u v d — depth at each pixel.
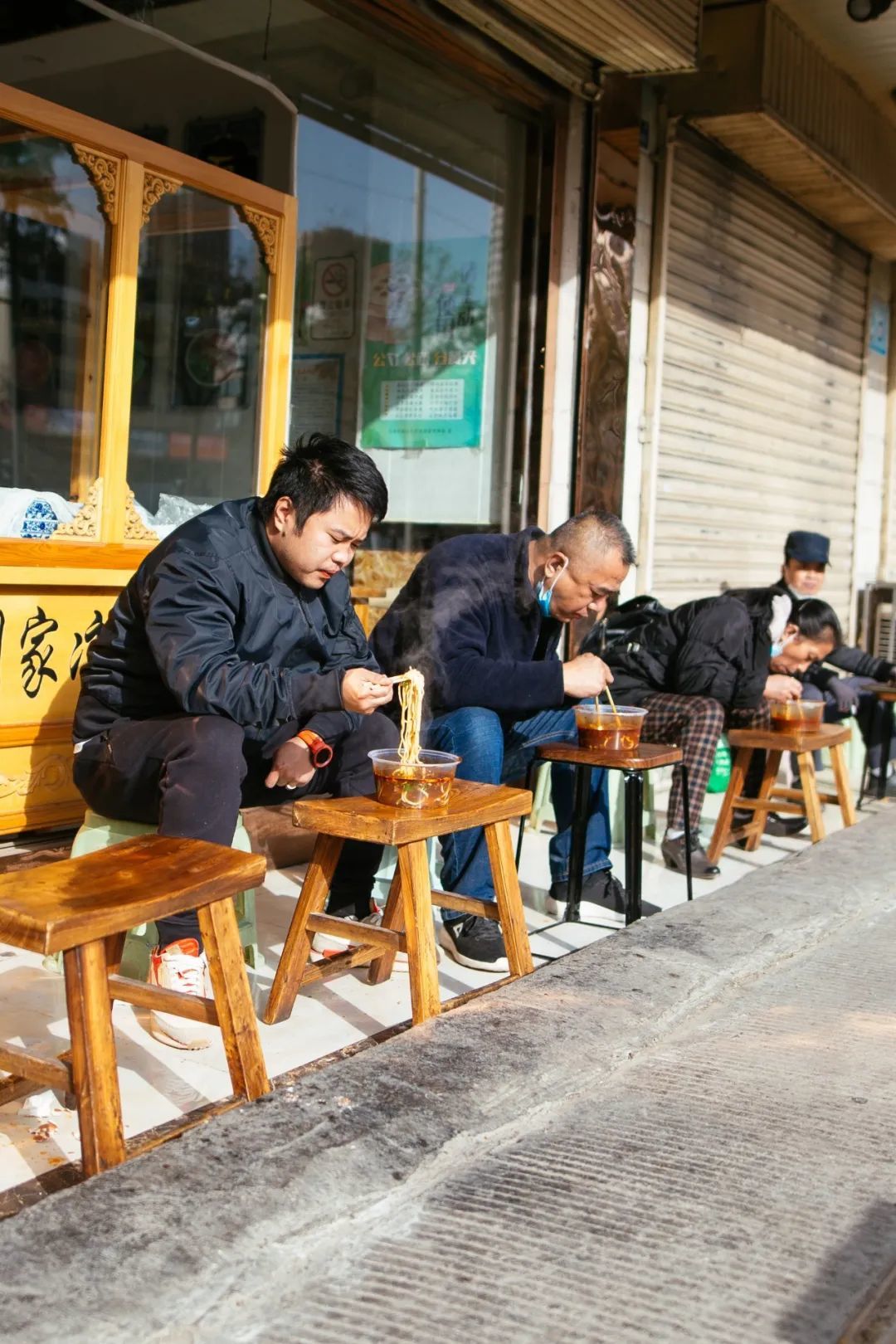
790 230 8.59
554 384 6.53
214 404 4.84
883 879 4.38
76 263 4.32
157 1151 2.19
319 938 3.55
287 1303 1.89
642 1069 2.84
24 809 4.25
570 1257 2.04
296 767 3.26
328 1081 2.51
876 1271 2.04
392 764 2.91
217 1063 2.88
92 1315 1.75
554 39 5.91
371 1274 1.97
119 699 3.31
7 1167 2.34
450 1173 2.30
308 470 3.28
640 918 4.01
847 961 3.68
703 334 7.59
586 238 6.45
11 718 4.18
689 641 5.17
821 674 6.46
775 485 8.79
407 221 6.00
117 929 2.14
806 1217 2.20
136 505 4.56
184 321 4.68
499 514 6.54
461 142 6.14
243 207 4.86
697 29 6.11
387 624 4.05
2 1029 2.95
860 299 9.93
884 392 10.60
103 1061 2.13
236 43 4.85
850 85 7.99
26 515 4.21
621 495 6.92
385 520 6.21
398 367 6.13
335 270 5.73
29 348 4.20
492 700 3.84
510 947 3.23
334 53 5.36
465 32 5.54
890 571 10.87
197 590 3.17
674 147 6.98
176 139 4.61
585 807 4.11
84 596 4.37
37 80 4.12
